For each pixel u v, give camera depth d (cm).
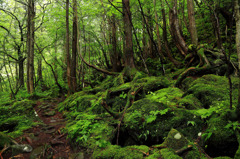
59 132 399
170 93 454
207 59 566
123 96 423
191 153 204
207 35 1027
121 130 317
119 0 705
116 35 1151
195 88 390
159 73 862
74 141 323
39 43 1393
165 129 268
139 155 219
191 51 695
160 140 265
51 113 639
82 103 597
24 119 526
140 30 1159
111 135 308
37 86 1430
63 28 1250
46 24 1140
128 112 342
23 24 1341
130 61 734
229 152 199
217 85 399
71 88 904
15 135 381
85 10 1023
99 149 269
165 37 938
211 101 325
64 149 314
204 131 244
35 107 743
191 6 714
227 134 203
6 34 1227
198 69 539
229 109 239
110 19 1068
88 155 268
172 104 332
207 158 197
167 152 205
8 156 281
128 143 303
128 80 721
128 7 695
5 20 1278
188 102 338
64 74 1672
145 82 569
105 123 367
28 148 312
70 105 657
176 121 270
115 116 360
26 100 798
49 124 489
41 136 389
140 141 285
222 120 226
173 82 581
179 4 1088
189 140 238
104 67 1519
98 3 935
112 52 1198
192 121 256
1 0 1198
